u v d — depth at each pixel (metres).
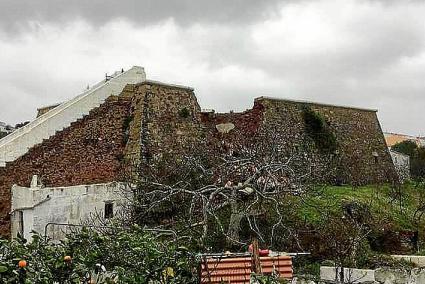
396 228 22.30
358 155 33.53
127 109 26.03
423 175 43.94
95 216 19.86
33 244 8.33
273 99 29.98
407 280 12.63
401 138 72.06
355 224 19.95
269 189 21.14
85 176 24.14
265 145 26.25
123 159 24.89
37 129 23.52
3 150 22.50
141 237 9.30
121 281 8.12
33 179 21.70
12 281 7.16
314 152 30.47
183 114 26.44
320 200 23.19
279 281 8.77
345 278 13.66
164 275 8.53
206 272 9.74
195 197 17.75
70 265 7.91
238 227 17.80
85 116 24.89
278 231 19.33
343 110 34.03
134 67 26.75
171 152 25.19
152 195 19.39
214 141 27.31
